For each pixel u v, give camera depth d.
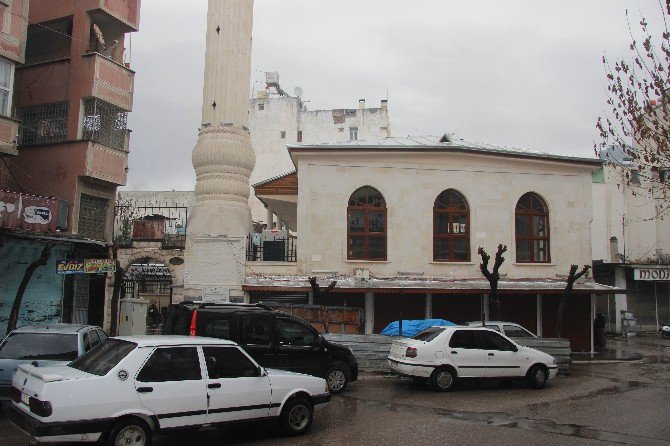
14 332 11.90
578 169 25.97
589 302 24.94
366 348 17.73
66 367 8.95
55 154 24.28
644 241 42.19
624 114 13.44
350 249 24.00
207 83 24.16
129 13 26.78
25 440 9.53
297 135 60.78
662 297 35.44
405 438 9.95
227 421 9.23
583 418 11.88
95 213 25.09
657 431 10.82
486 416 11.94
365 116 61.12
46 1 25.84
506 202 25.14
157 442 9.69
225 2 24.23
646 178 15.95
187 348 9.13
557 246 25.38
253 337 13.00
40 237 19.28
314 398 10.35
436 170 24.67
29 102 25.27
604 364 21.52
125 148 25.97
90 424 7.93
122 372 8.36
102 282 24.31
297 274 23.41
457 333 15.23
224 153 23.38
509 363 15.30
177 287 23.11
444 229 24.72
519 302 24.42
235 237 22.98
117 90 25.50
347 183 24.09
